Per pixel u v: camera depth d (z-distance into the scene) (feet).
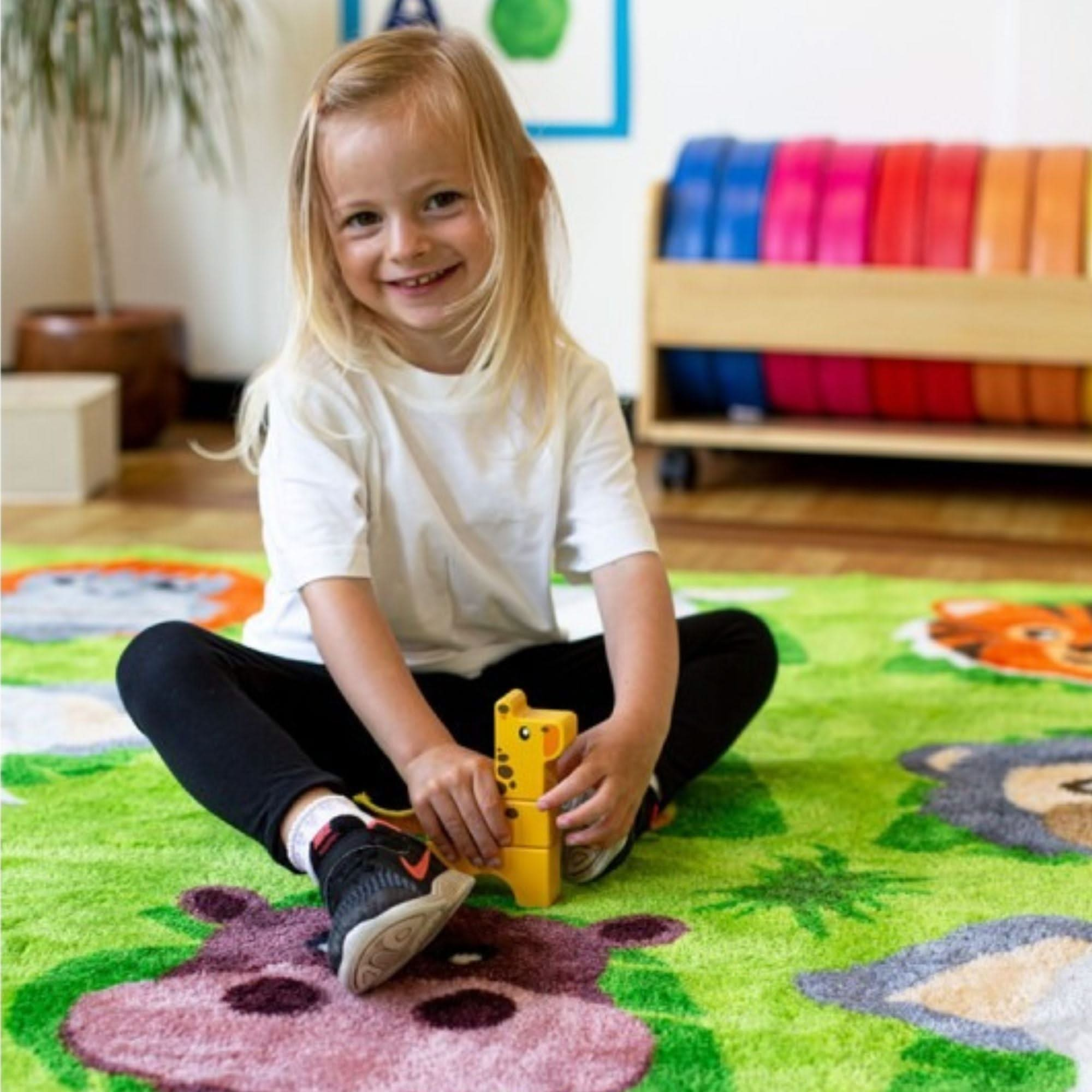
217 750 3.56
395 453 3.96
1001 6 9.25
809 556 7.36
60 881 3.76
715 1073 2.96
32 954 3.40
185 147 10.53
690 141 8.89
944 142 9.29
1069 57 9.17
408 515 3.99
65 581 6.63
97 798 4.28
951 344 8.17
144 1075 2.95
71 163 10.63
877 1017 3.17
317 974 3.34
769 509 8.29
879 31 9.45
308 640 4.06
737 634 4.43
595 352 10.23
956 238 8.15
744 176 8.54
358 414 3.94
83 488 8.36
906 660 5.63
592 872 3.75
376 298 3.89
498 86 3.96
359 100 3.78
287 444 3.92
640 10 9.73
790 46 9.59
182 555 7.11
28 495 8.36
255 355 10.77
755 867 3.90
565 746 3.62
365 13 10.10
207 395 10.85
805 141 8.71
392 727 3.61
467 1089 2.90
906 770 4.58
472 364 3.99
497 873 3.66
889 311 8.21
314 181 3.90
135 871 3.83
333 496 3.87
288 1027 3.12
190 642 3.77
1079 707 5.15
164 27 10.12
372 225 3.83
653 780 4.00
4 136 10.18
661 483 8.73
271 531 3.93
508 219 3.91
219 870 3.84
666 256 8.50
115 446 8.91
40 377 9.39
